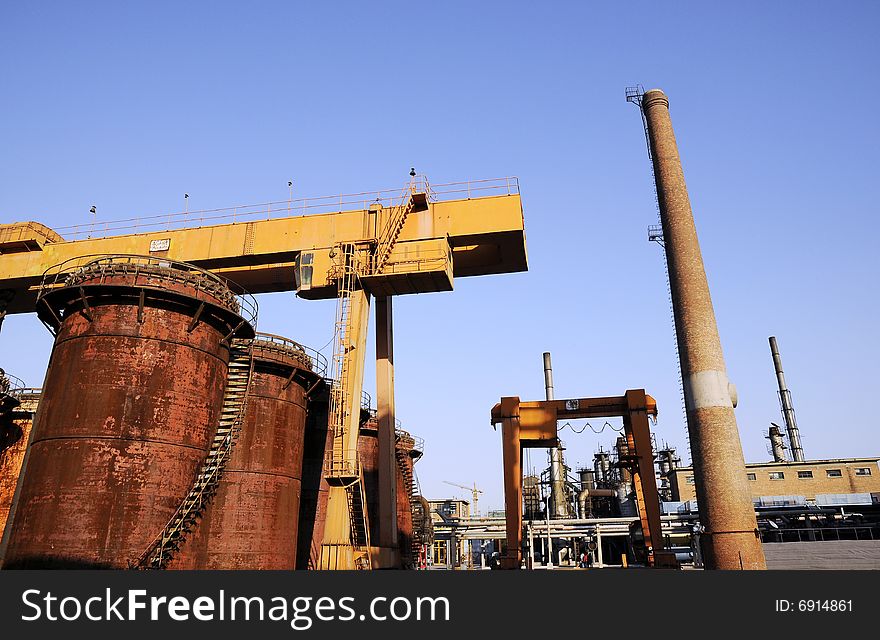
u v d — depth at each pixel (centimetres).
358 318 2912
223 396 2600
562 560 6400
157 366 2305
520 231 3002
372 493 4103
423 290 3128
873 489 6388
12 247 3503
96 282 2398
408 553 4475
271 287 3494
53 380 2297
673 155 4338
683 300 3922
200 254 3234
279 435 2802
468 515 9394
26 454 2303
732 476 3469
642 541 4516
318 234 3153
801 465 6600
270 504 2656
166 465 2233
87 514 2062
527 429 4206
